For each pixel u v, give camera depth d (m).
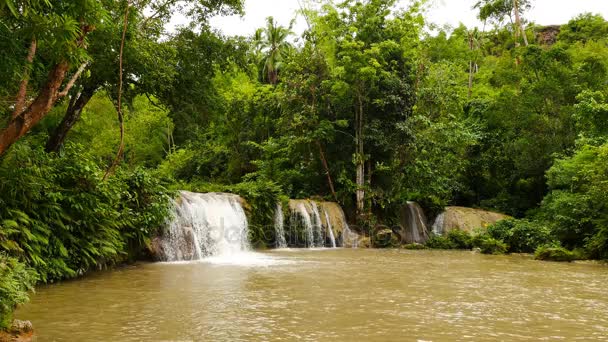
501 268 14.37
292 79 26.17
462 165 30.78
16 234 9.48
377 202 25.28
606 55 34.25
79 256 11.34
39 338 5.76
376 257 17.64
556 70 28.48
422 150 26.53
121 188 13.16
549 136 27.30
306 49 25.95
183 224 16.36
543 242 20.39
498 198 30.31
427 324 6.63
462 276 12.18
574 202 19.77
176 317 6.96
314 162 26.44
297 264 14.66
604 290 10.05
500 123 31.03
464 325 6.60
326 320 6.82
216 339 5.75
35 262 9.48
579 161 20.94
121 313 7.23
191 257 15.95
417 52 28.56
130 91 18.58
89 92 16.92
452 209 27.62
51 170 10.82
